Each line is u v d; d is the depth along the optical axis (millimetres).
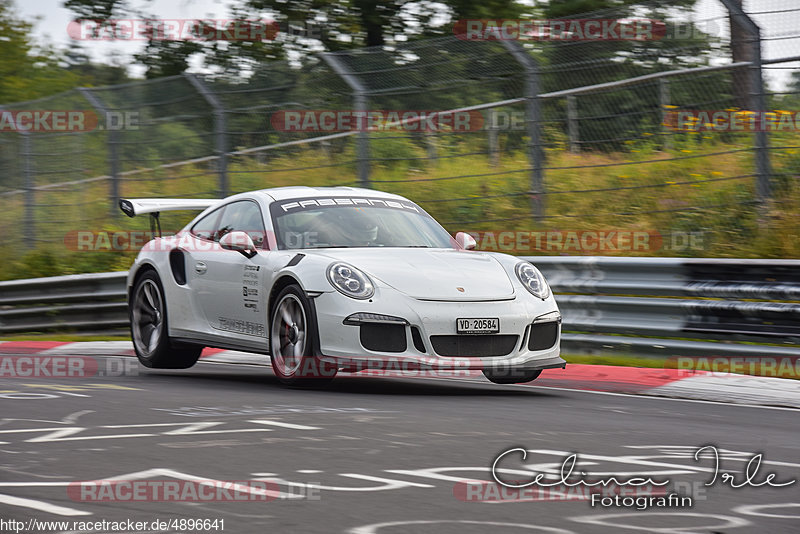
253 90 37375
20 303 36062
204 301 22094
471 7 66375
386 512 9336
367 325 18172
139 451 12328
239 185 38375
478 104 33656
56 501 9672
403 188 37000
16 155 47062
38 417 15227
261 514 9211
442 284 18734
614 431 14359
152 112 40531
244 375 22750
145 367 24578
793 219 29578
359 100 34625
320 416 15305
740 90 29844
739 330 22703
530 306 19109
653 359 24234
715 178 33156
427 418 15242
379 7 67625
